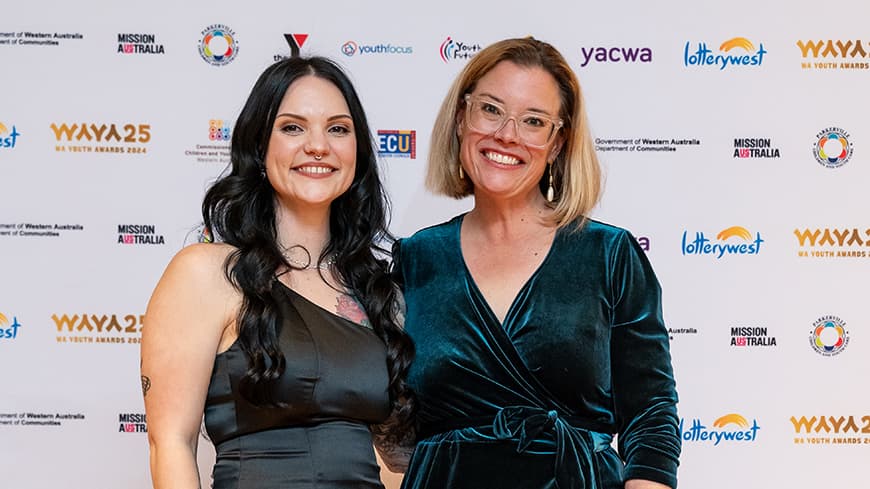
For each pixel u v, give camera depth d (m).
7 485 3.14
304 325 2.10
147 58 3.20
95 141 3.19
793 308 3.25
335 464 2.04
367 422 2.14
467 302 2.15
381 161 3.23
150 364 2.04
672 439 2.05
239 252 2.11
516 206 2.20
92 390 3.16
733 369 3.24
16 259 3.17
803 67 3.27
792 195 3.27
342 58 3.23
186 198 3.20
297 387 2.04
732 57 3.27
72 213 3.18
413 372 2.16
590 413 2.11
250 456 2.03
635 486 2.03
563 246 2.16
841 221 3.26
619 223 3.25
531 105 2.14
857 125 3.27
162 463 1.99
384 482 2.80
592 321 2.09
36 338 3.17
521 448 2.04
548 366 2.08
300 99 2.15
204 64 3.21
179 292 2.06
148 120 3.20
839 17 3.28
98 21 3.20
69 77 3.20
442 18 3.23
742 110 3.27
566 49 3.25
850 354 3.25
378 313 2.19
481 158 2.16
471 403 2.11
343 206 2.28
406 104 3.24
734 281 3.25
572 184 2.18
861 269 3.26
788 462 3.23
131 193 3.19
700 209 3.26
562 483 2.00
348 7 3.23
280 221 2.22
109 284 3.18
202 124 3.21
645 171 3.26
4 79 3.19
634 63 3.25
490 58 2.20
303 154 2.13
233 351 2.06
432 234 2.30
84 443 3.16
